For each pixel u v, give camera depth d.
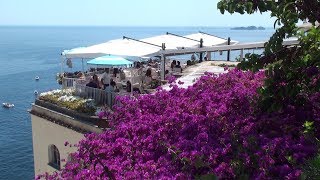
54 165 16.09
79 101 15.45
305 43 6.89
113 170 7.94
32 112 16.92
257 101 7.93
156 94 10.52
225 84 10.10
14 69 111.38
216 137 7.64
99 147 8.91
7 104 62.09
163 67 19.66
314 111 7.57
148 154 8.14
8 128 51.81
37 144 17.02
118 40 21.25
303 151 6.14
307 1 7.01
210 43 25.73
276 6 6.95
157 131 8.45
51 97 16.70
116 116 10.41
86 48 19.97
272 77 7.32
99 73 24.02
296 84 7.25
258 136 6.96
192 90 10.34
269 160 6.04
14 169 39.00
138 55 17.95
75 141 14.53
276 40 7.06
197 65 24.81
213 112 8.24
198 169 6.88
